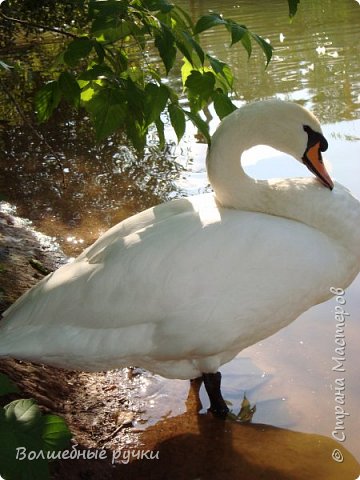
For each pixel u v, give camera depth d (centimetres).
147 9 305
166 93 310
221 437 350
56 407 363
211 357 349
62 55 352
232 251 330
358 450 337
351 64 991
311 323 430
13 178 687
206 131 325
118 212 607
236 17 1452
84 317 335
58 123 838
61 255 536
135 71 352
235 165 367
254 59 1066
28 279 484
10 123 847
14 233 568
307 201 355
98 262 344
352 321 424
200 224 340
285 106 371
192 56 342
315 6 1473
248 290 330
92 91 341
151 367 358
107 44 322
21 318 347
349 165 636
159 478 325
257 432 352
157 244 335
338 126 738
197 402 383
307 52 1083
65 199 637
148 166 701
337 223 351
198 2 1708
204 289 327
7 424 206
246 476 325
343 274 357
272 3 1616
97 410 371
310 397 370
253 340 352
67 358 339
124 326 334
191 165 702
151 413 372
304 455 334
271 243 333
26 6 885
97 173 691
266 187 365
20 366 380
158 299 329
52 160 729
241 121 368
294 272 335
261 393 378
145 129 334
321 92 861
